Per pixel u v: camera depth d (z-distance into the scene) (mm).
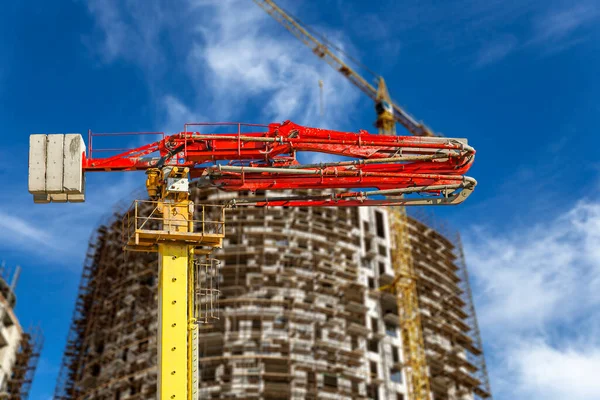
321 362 124938
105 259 151125
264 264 131750
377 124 181625
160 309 39344
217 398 117750
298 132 44938
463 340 150250
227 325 124500
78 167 41500
